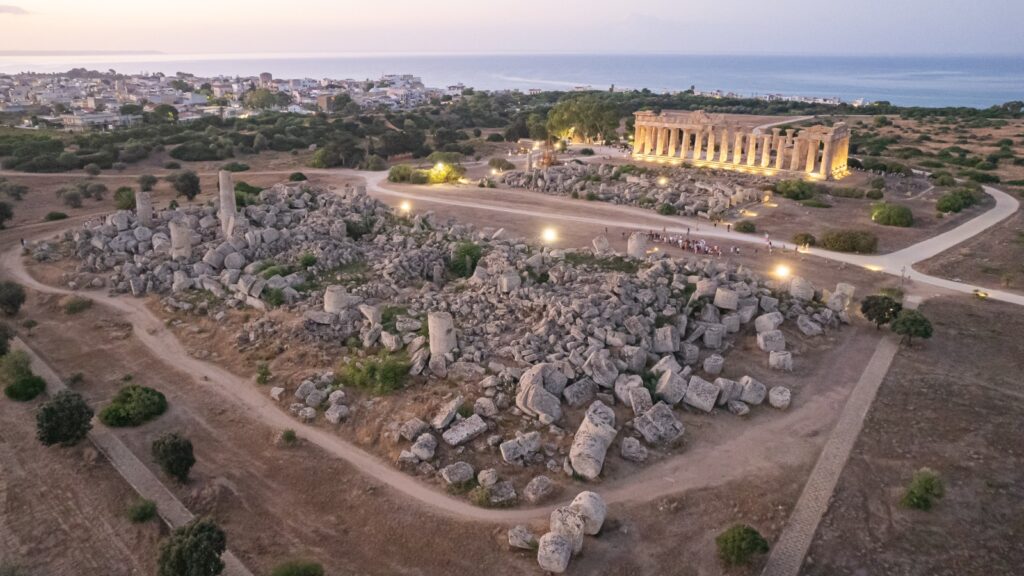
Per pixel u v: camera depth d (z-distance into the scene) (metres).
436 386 38.59
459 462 32.34
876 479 32.22
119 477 32.22
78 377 41.31
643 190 97.75
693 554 27.47
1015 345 47.56
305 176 117.38
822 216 87.12
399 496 30.75
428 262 57.97
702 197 92.56
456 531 28.64
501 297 48.53
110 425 36.22
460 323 45.44
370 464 33.12
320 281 53.84
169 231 64.06
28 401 39.03
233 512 30.00
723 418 37.34
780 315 47.12
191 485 31.61
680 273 53.44
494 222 83.19
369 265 57.72
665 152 138.38
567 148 150.88
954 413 38.16
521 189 105.56
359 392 38.78
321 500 30.72
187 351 45.12
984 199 98.12
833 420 37.38
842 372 42.97
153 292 54.19
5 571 26.48
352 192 80.81
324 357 42.28
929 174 119.25
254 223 65.75
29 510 30.11
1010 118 192.12
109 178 113.19
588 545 27.84
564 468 32.56
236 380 41.09
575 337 41.84
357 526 29.11
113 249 61.72
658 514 29.70
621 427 35.66
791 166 115.56
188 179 95.31
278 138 148.25
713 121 123.12
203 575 24.48
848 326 50.09
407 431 34.31
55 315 51.22
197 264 55.66
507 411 36.56
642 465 33.12
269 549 27.81
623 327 43.38
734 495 30.97
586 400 37.56
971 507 30.17
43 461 33.44
